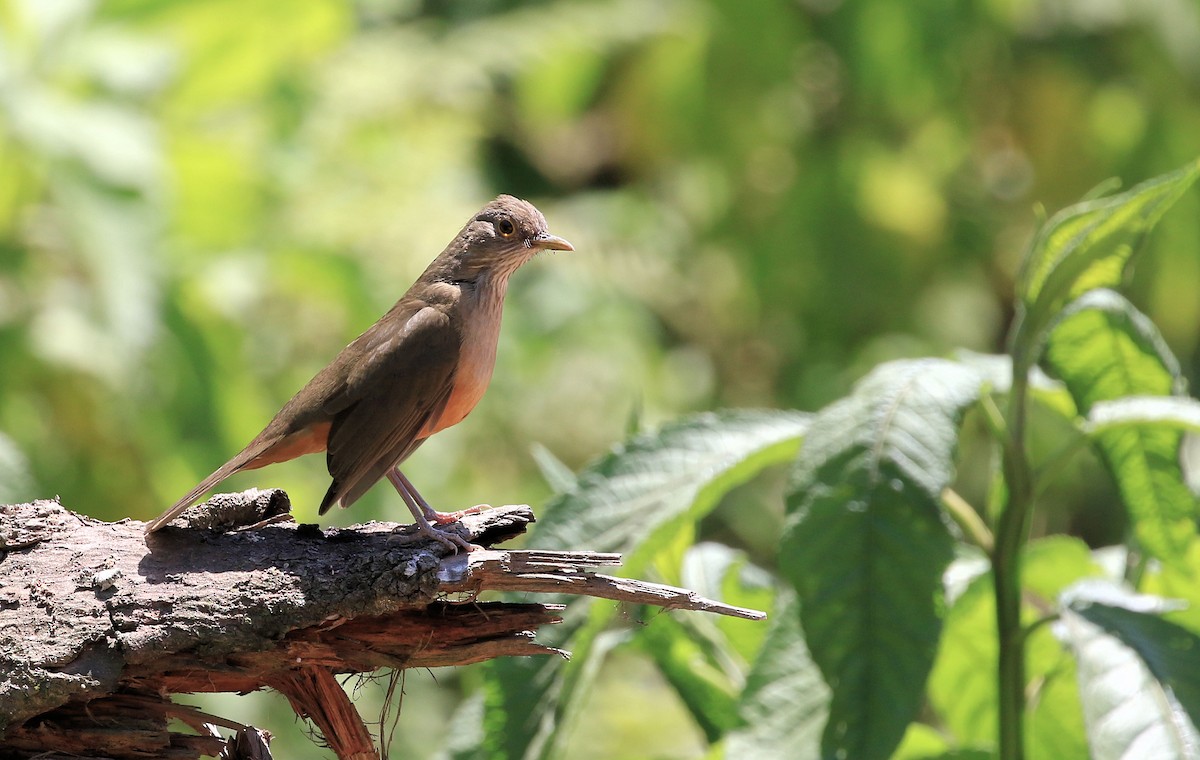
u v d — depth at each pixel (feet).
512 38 58.80
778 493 62.34
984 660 25.91
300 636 19.08
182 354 39.40
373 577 18.61
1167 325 65.72
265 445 24.13
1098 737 20.13
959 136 66.03
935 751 24.07
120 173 36.78
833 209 64.95
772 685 22.84
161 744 18.98
